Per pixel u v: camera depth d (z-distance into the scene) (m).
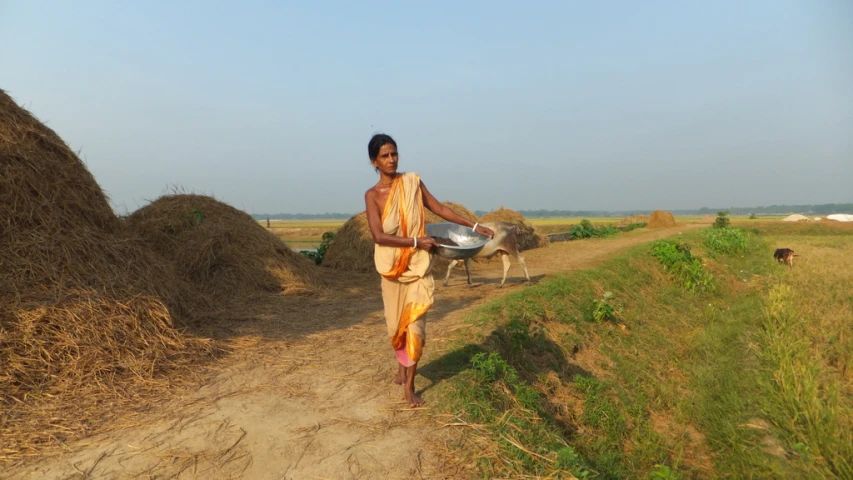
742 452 4.81
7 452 3.01
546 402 5.24
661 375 7.15
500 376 4.67
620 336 8.01
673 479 3.88
